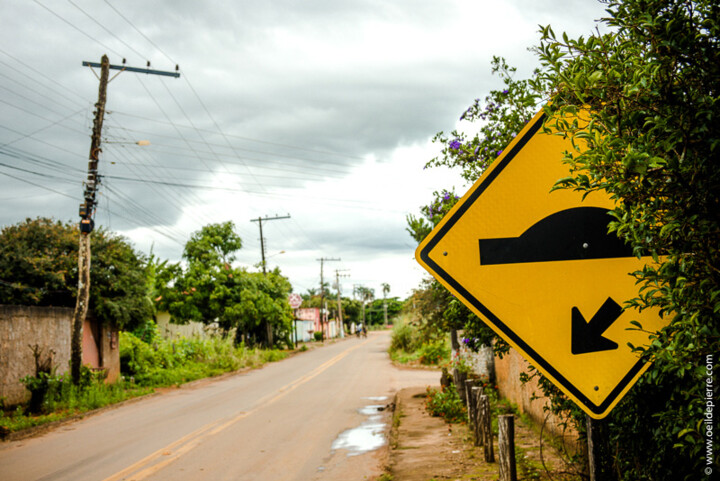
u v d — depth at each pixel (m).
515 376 11.32
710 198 1.80
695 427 2.07
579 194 2.30
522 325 2.28
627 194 1.84
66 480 8.02
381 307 152.50
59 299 19.14
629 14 1.86
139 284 20.95
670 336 1.88
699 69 1.81
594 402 2.21
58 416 13.65
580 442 4.85
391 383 20.19
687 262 1.79
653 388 2.94
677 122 1.76
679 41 1.76
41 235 18.58
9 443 11.13
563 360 2.24
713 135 1.75
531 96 2.30
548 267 2.29
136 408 15.77
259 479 7.72
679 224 1.77
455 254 2.35
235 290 35.97
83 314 16.73
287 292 44.38
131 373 22.53
